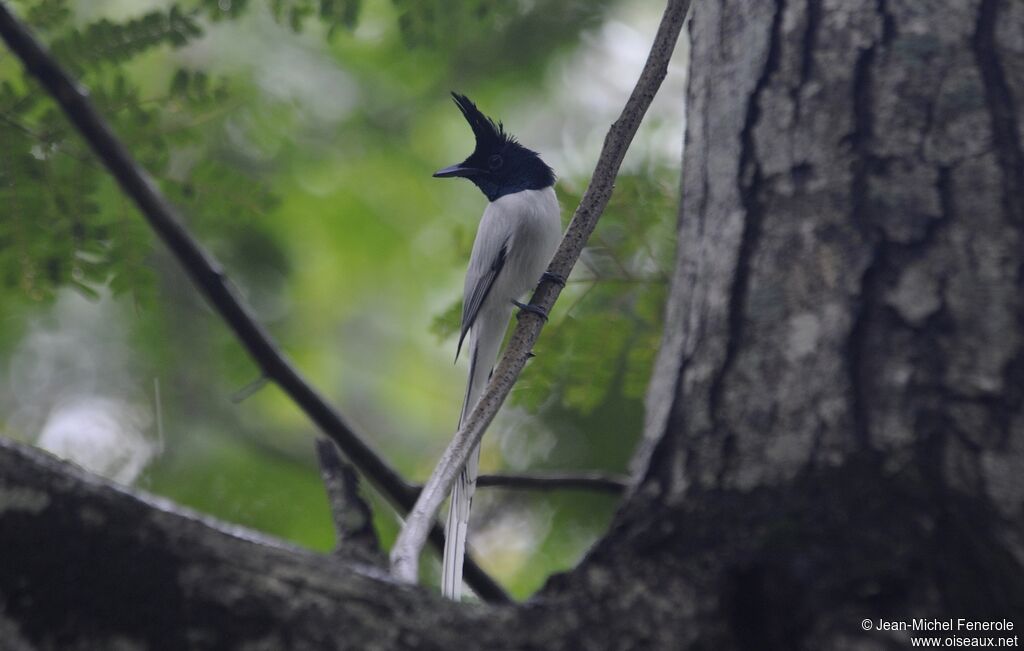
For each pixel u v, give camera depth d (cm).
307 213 1484
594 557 441
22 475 412
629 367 971
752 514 438
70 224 914
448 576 711
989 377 447
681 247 556
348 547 552
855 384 456
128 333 1382
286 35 1424
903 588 405
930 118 510
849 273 484
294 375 830
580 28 1430
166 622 399
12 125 894
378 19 1434
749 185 529
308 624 403
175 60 1357
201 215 969
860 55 536
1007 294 463
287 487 1323
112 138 810
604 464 1173
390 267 1538
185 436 1348
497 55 1446
